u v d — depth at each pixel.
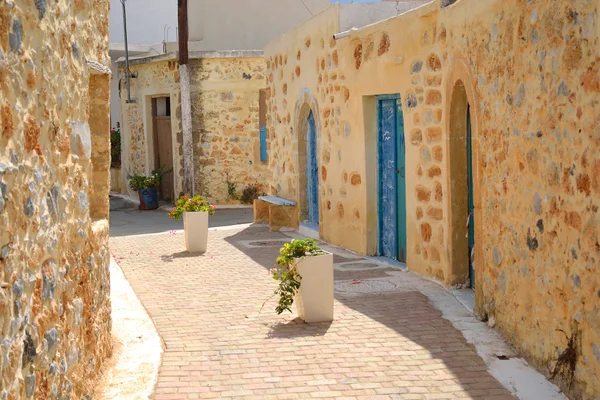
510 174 5.89
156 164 19.31
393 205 9.71
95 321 5.16
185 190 17.72
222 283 8.67
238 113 17.73
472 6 6.75
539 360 5.35
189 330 6.68
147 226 14.96
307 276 6.78
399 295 7.70
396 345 6.09
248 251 10.98
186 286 8.54
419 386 5.21
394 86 9.08
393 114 9.55
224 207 17.67
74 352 4.39
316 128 11.70
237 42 19.36
